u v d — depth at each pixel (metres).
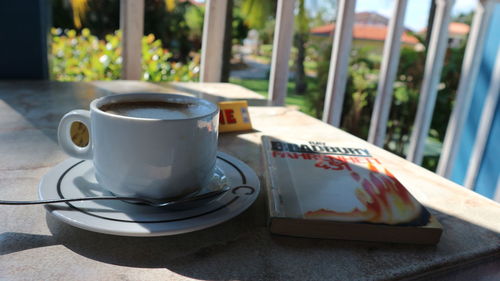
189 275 0.31
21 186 0.44
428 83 2.10
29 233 0.35
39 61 1.13
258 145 0.67
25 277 0.29
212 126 0.39
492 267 0.36
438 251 0.36
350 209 0.38
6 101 0.86
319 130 0.79
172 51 7.81
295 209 0.38
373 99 8.27
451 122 2.11
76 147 0.41
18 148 0.57
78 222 0.32
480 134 2.04
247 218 0.40
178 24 7.68
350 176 0.47
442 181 0.54
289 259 0.33
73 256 0.32
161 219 0.34
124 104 0.41
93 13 7.33
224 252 0.34
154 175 0.36
